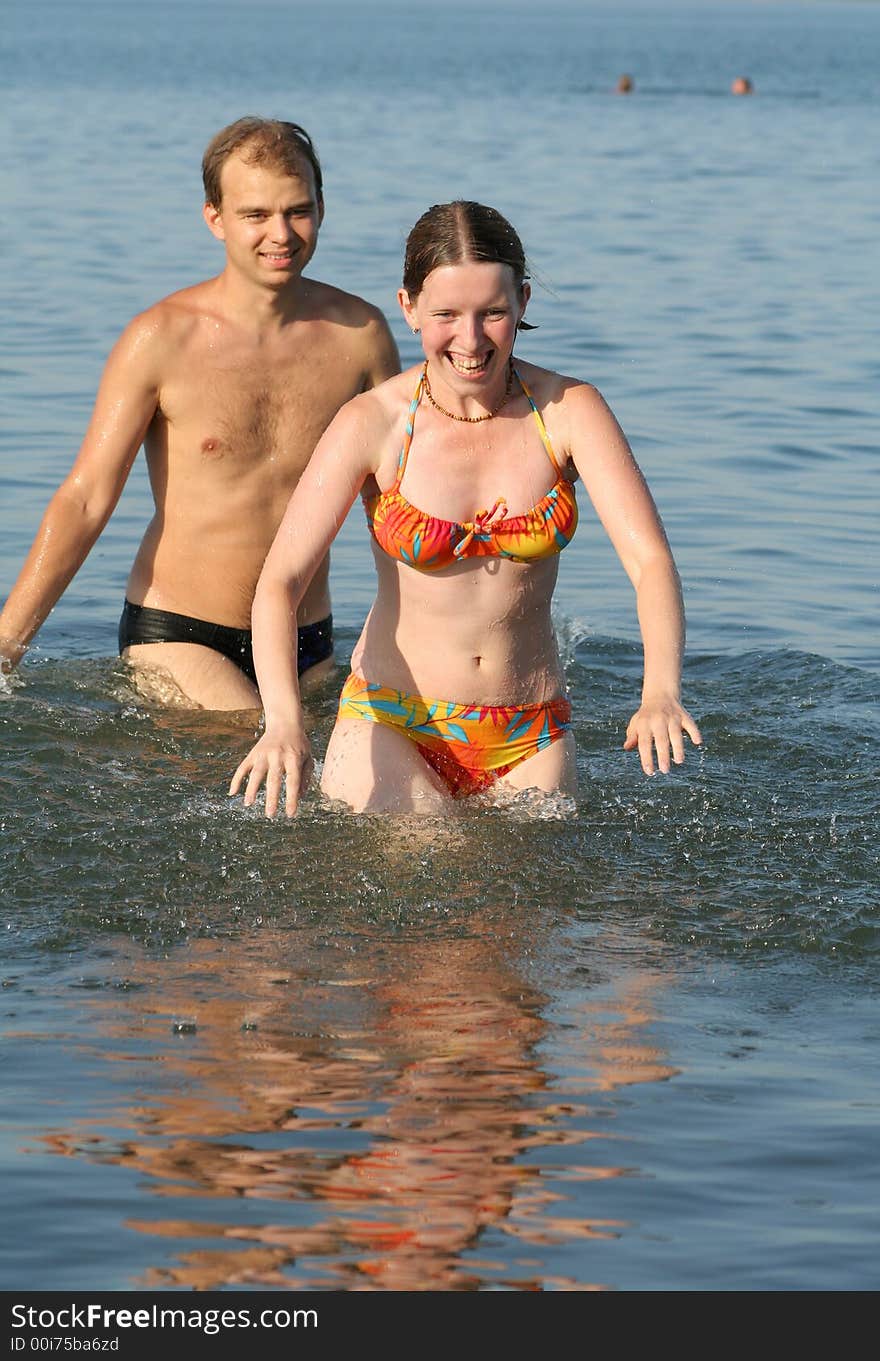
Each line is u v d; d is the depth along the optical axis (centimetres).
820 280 3722
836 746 1334
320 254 3700
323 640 1493
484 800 1179
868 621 1719
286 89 10688
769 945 981
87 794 1175
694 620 1709
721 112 9269
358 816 1143
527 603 1146
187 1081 802
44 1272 664
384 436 1123
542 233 4294
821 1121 779
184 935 980
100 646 1591
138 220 4269
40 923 990
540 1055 838
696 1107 790
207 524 1423
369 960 950
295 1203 706
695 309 3353
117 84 10888
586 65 16850
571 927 1002
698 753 1316
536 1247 683
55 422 2348
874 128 8156
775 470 2255
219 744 1302
